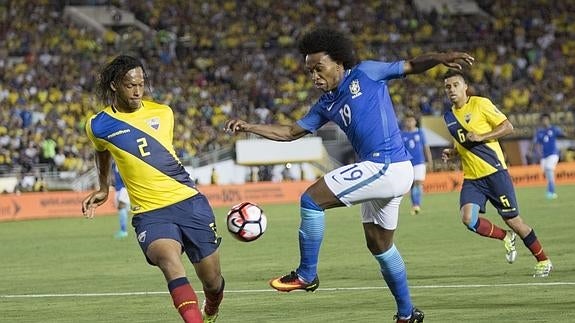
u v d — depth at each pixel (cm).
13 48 10319
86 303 2748
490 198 3114
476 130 3095
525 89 10594
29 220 7125
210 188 7950
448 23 11969
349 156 8825
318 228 1984
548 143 6881
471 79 10788
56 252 4516
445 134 9231
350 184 1959
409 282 2952
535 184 8862
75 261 4056
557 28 12012
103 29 11175
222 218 6356
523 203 6469
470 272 3145
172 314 2477
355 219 5875
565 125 9569
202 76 10294
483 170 3097
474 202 3111
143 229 1891
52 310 2630
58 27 10656
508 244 3139
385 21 11938
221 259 3903
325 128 8844
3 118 8688
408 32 11838
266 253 4088
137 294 2903
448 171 9088
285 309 2498
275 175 8700
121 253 4328
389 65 1958
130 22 11481
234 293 2852
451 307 2419
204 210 1930
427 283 2912
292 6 11881
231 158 8656
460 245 4059
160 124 1931
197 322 1789
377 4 12156
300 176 8731
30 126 8706
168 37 10812
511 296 2570
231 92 10088
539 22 12088
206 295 2039
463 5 12581
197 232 1919
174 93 9838
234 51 11006
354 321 2259
